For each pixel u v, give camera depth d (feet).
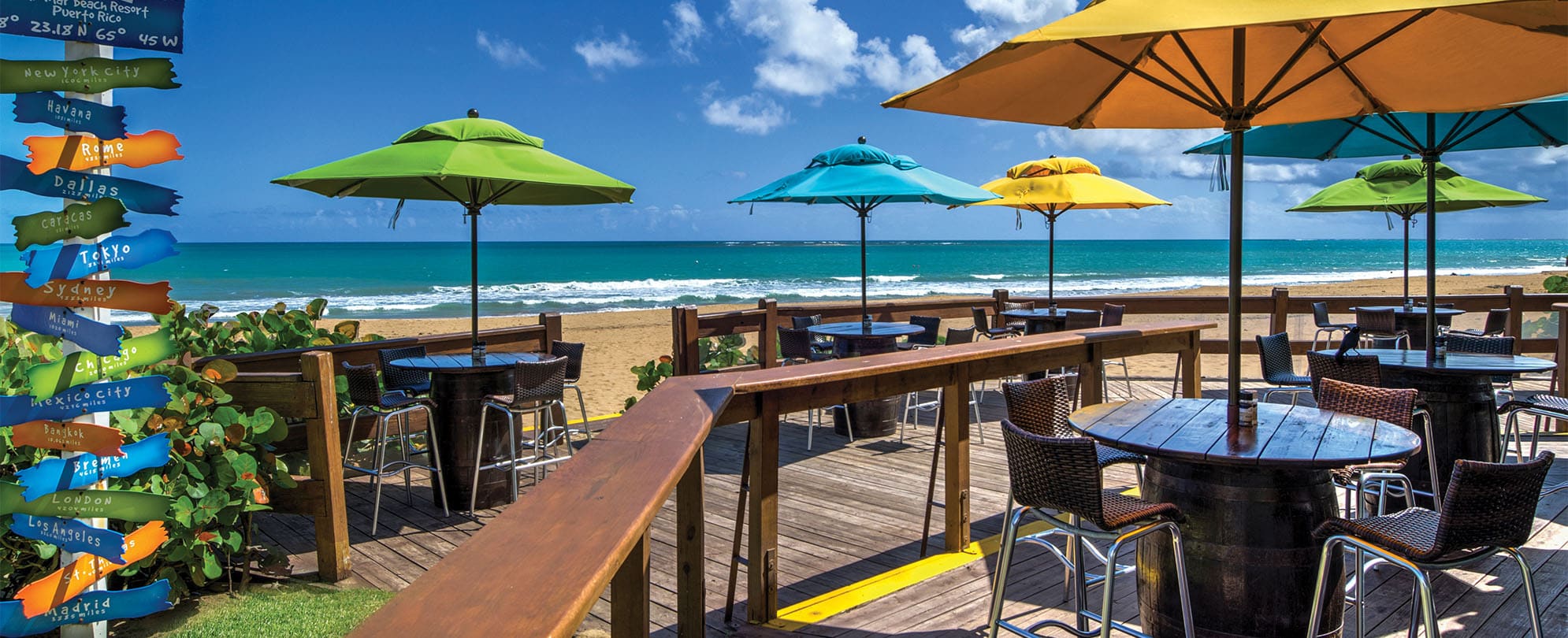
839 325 24.99
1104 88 12.20
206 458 12.67
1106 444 9.54
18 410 9.00
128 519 9.70
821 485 18.49
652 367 24.56
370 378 16.30
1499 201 26.21
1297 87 9.90
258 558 13.64
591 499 5.69
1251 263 238.68
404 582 13.82
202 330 20.18
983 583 12.61
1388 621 11.07
